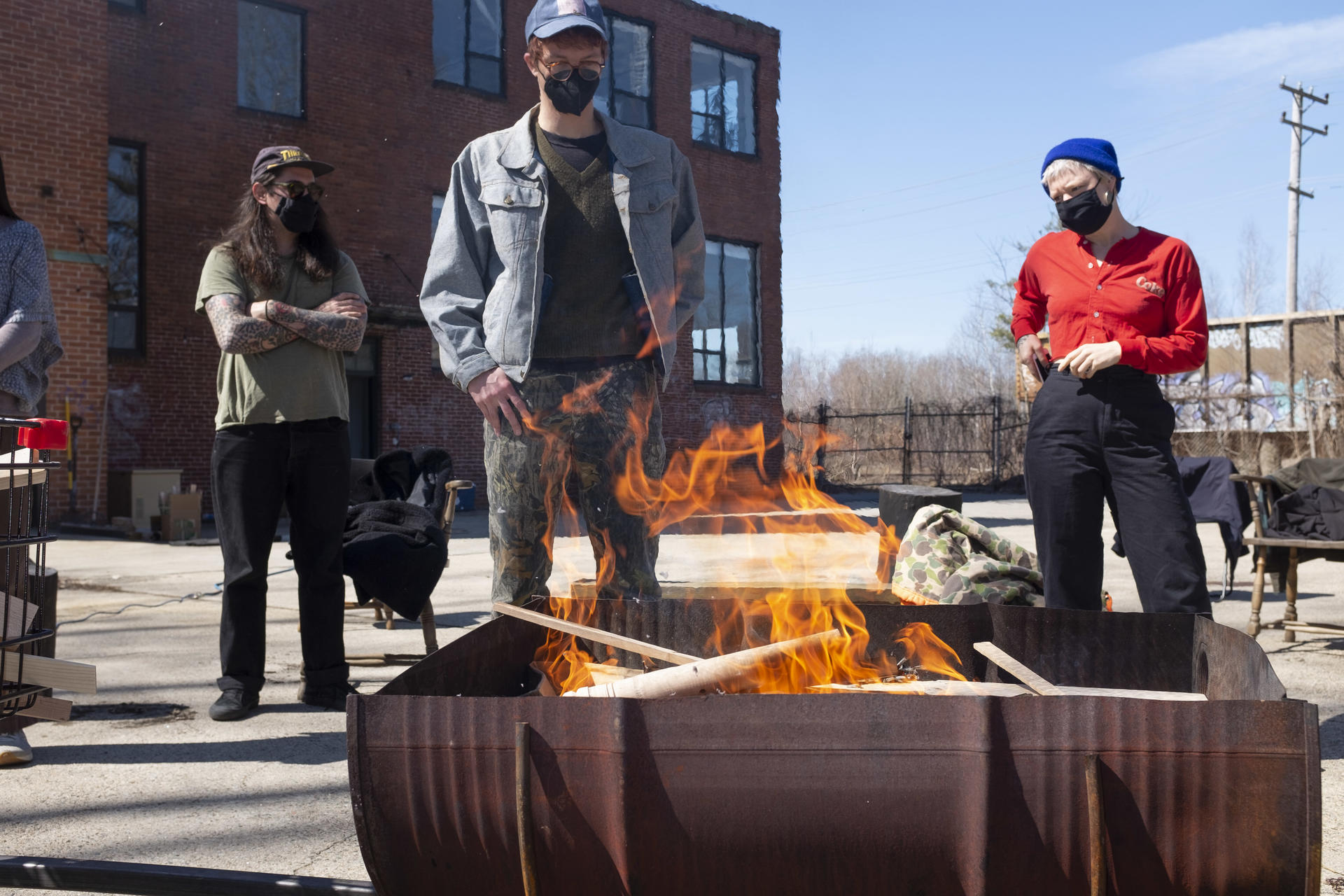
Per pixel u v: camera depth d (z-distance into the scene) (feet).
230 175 47.62
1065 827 4.12
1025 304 11.27
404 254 53.52
